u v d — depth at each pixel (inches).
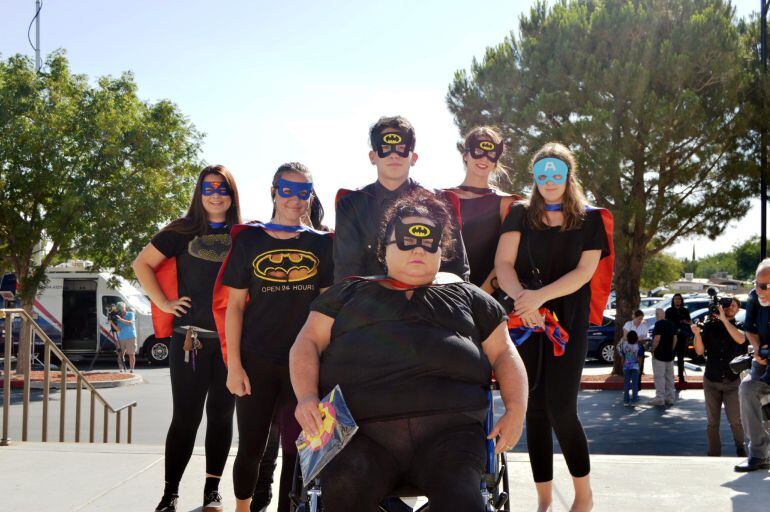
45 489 185.8
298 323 150.9
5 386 235.3
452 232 136.4
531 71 647.1
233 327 151.2
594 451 410.3
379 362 104.7
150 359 849.5
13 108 666.2
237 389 149.7
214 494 168.7
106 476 197.3
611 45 637.3
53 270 850.8
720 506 175.2
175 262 174.1
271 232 153.3
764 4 644.1
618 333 709.3
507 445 106.5
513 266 153.3
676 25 629.9
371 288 110.4
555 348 146.9
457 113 691.4
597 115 591.2
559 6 676.1
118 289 807.1
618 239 645.3
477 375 107.0
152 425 471.5
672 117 592.4
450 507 95.2
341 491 99.3
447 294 109.9
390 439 103.5
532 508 171.9
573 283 146.9
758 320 230.8
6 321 235.6
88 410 522.6
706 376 348.2
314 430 103.0
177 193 707.4
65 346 844.0
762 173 642.2
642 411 544.7
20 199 666.8
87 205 659.4
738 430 341.1
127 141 681.0
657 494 184.2
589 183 621.0
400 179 143.6
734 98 619.2
